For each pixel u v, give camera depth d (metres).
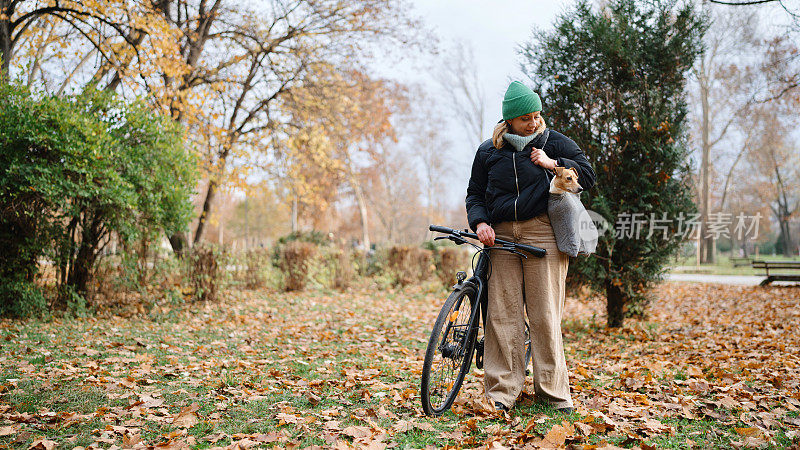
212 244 9.59
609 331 6.28
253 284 11.63
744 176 42.69
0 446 2.52
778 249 52.34
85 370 4.12
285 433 2.74
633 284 6.25
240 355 5.04
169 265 8.79
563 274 3.16
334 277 13.02
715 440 2.63
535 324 3.10
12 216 6.84
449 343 3.02
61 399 3.29
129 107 7.85
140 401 3.24
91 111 7.65
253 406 3.27
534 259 3.09
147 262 8.41
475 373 4.07
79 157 6.77
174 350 5.16
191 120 11.95
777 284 14.80
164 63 10.35
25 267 7.08
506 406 3.01
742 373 4.09
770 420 2.88
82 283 7.75
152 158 7.92
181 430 2.79
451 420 2.96
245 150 13.38
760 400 3.30
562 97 6.11
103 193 7.03
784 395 3.42
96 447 2.53
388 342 6.01
